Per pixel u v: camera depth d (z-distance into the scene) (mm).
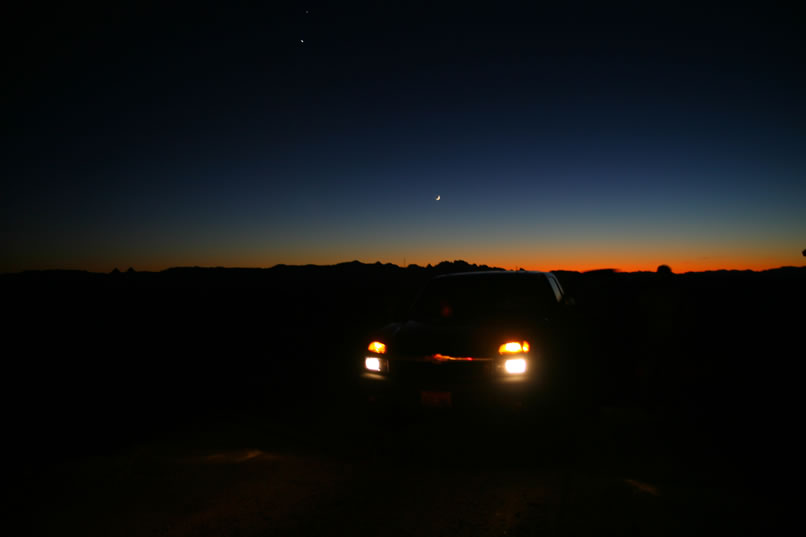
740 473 3873
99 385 7812
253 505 3422
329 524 3127
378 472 4086
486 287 6195
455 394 4852
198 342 12898
